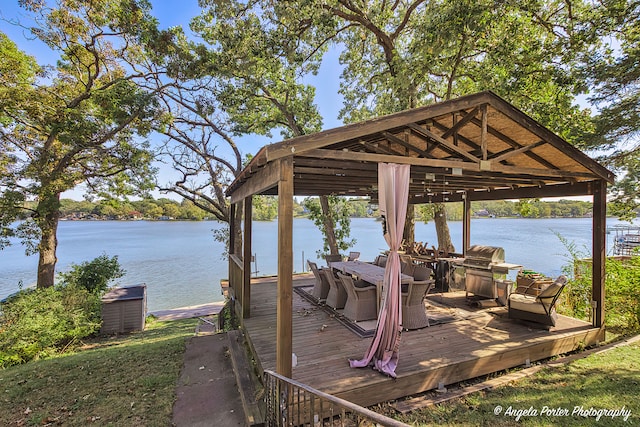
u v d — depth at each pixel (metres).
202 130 14.43
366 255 21.08
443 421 2.80
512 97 7.99
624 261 6.58
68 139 9.23
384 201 3.45
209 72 10.97
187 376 4.29
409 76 8.39
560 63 7.35
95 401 3.70
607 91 6.11
